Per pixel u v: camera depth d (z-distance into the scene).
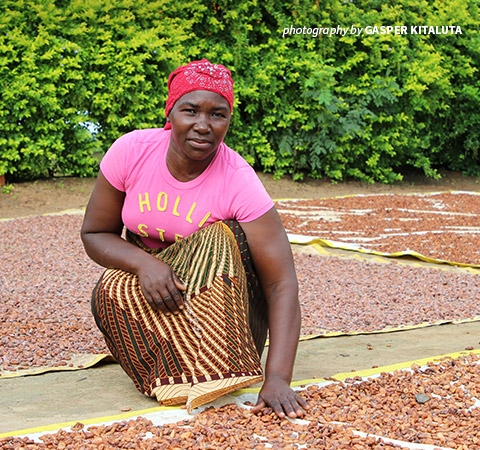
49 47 9.23
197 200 2.88
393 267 6.50
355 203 10.18
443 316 4.81
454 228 8.59
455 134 13.05
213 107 2.70
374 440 2.40
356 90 11.39
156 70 10.09
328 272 6.27
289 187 11.34
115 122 9.91
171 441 2.38
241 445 2.34
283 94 11.23
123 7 9.73
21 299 4.98
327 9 11.36
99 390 3.10
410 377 3.18
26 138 9.27
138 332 2.83
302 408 2.67
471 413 2.73
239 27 10.62
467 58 12.84
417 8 12.16
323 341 4.17
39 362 3.59
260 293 3.04
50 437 2.41
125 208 2.97
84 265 6.28
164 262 2.87
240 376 2.69
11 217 8.65
